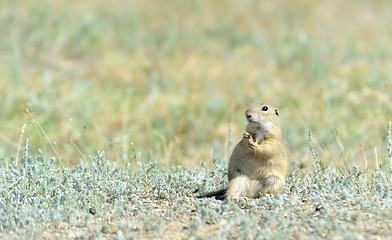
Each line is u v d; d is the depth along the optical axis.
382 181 14.52
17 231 11.46
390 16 50.12
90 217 12.33
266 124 14.15
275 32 46.88
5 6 43.50
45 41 39.91
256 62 41.09
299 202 13.21
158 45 43.47
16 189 13.73
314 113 29.59
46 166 15.39
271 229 11.29
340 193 13.18
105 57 39.66
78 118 28.33
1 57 37.31
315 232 11.01
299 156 22.34
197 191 14.79
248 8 50.78
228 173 14.65
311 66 38.50
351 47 42.53
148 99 32.72
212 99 33.03
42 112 27.97
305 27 47.47
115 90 34.12
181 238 11.13
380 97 30.66
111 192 14.11
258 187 14.19
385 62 38.88
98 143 22.98
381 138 20.78
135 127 28.48
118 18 45.91
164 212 12.78
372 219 11.51
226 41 45.03
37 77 34.12
